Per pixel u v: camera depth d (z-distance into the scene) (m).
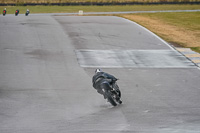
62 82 61.19
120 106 46.62
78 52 89.31
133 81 62.25
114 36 112.56
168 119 40.97
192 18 178.25
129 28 129.12
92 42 102.62
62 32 118.38
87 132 36.38
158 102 48.84
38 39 105.75
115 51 91.00
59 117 42.00
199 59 82.69
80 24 137.62
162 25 143.88
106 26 133.00
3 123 39.62
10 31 118.75
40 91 55.19
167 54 88.50
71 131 36.75
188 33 125.19
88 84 59.91
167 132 36.22
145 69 72.62
